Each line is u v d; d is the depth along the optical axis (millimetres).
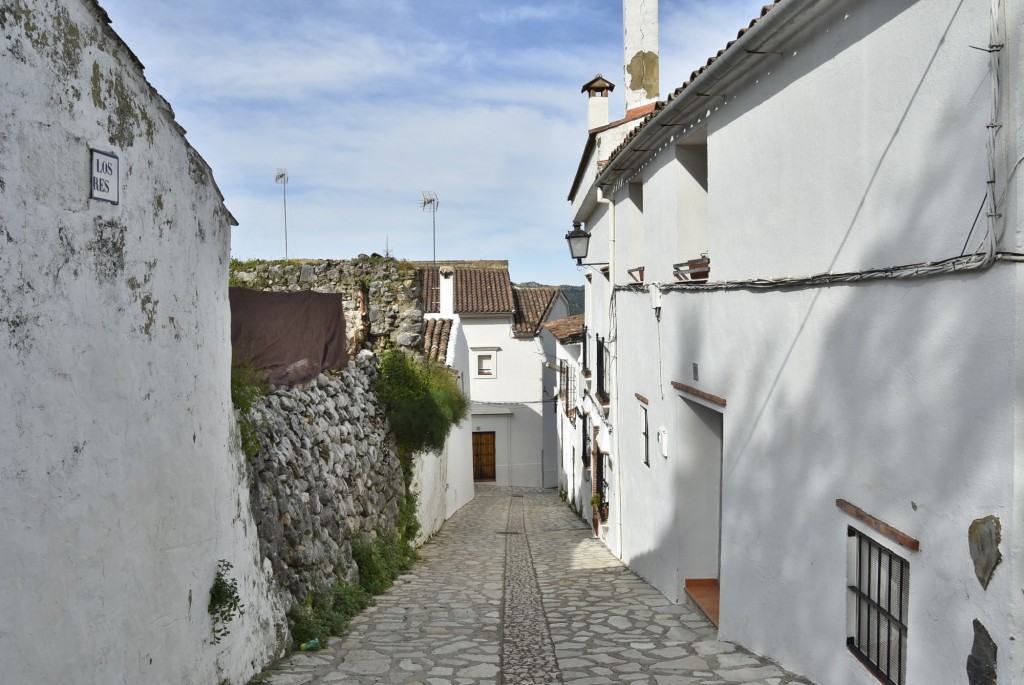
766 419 6684
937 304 4312
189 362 5559
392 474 13328
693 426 9266
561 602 9656
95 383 4238
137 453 4707
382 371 14453
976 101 3939
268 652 6676
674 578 9477
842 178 5344
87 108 4176
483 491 30156
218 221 6203
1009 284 3727
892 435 4785
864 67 5027
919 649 4504
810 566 5945
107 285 4391
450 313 27219
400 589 10445
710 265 8047
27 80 3643
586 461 19266
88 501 4137
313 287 15891
